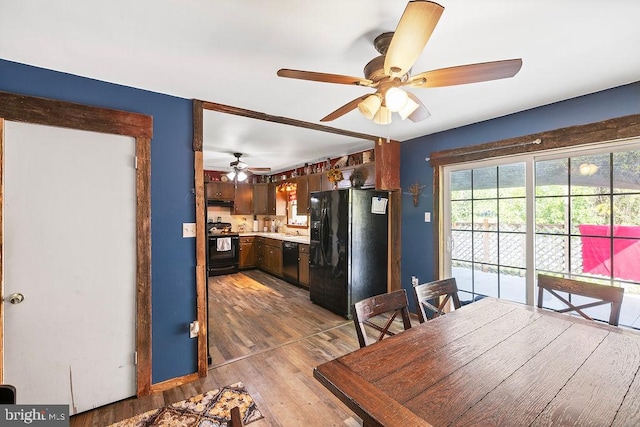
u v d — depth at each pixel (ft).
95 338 6.44
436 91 7.32
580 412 3.00
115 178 6.68
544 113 8.29
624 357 4.10
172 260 7.43
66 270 6.15
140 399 6.82
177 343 7.47
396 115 9.11
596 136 7.35
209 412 6.40
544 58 5.77
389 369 3.81
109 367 6.59
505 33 4.96
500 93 7.47
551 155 8.39
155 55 5.62
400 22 3.44
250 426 5.98
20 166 5.74
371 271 12.71
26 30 4.79
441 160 10.92
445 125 10.25
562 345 4.47
